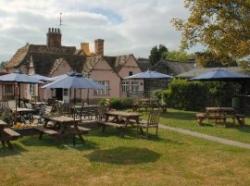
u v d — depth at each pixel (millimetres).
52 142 15758
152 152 13742
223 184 9922
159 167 11594
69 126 16547
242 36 22016
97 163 11984
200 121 21562
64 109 23188
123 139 16688
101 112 20484
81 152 13758
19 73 25438
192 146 15016
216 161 12406
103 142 15867
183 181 10117
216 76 26047
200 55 26078
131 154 13359
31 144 15289
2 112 21266
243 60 25953
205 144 15523
